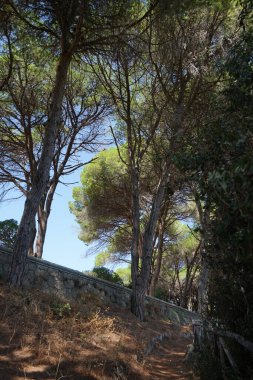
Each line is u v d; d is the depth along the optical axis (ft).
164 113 45.68
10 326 23.27
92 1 32.14
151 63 44.68
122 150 65.72
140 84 49.37
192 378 23.72
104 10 33.22
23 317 25.05
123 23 36.27
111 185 66.95
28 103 47.80
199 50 40.55
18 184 51.42
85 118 53.72
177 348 36.96
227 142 14.61
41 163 33.24
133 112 50.11
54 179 53.78
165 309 56.13
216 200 13.97
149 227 44.80
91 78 52.01
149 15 35.58
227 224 13.35
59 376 19.47
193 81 43.70
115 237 75.20
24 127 47.52
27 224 31.63
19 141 50.21
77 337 25.61
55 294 33.68
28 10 35.78
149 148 50.42
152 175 56.39
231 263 15.70
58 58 42.83
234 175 11.41
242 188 11.34
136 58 43.50
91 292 40.70
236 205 11.60
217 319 20.30
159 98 47.75
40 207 54.13
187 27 41.32
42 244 53.06
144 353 28.71
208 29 40.52
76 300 36.94
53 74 49.80
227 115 17.10
